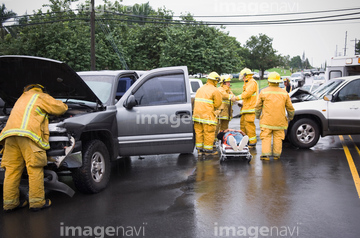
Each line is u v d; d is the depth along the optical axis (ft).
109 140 18.80
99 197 16.67
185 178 19.56
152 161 24.12
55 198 16.78
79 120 16.19
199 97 23.67
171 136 20.16
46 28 73.51
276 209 14.60
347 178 18.98
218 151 26.84
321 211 14.28
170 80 20.94
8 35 80.38
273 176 19.57
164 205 15.37
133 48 93.50
